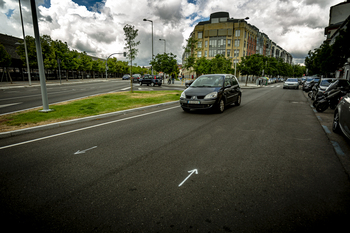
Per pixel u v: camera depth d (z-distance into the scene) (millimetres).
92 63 52844
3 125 6016
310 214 2166
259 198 2461
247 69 36688
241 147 4242
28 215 2197
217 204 2354
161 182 2861
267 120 6949
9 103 10922
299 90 25547
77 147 4328
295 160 3566
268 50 86875
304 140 4715
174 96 13938
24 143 4645
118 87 24641
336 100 9461
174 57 34156
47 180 2945
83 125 6348
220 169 3240
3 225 2041
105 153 3971
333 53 21453
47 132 5562
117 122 6742
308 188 2666
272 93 19844
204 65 39469
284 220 2084
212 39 63125
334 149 4117
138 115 7984
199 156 3771
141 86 27828
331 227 1976
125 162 3543
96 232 1950
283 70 79500
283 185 2744
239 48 60906
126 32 14344
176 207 2309
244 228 1979
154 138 4906
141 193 2596
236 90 10055
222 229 1970
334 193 2547
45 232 1953
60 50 35062
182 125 6234
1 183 2869
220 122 6629
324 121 6879
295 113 8430
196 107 7945
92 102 10641
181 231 1949
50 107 9055
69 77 49281
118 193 2600
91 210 2271
